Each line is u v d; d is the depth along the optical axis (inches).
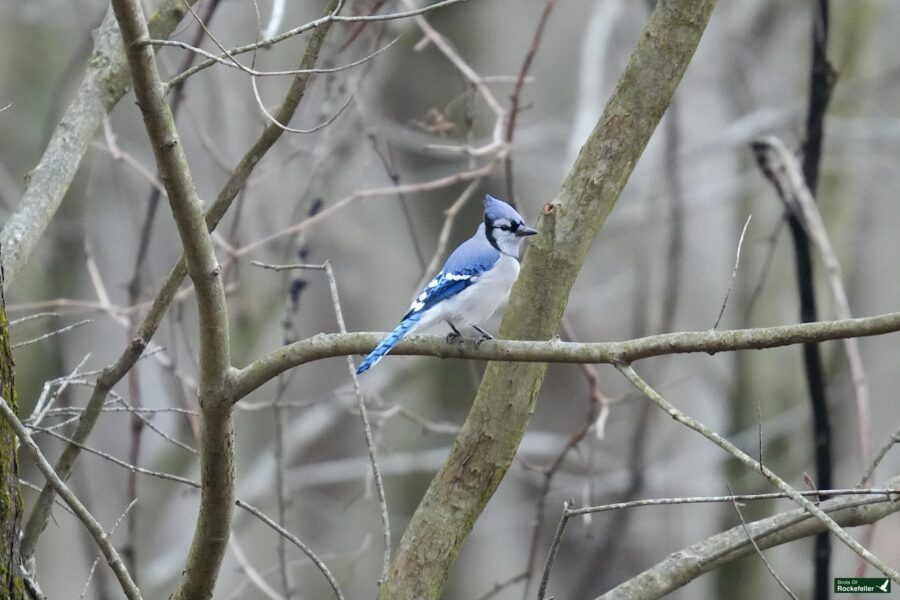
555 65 679.1
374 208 637.9
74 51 700.0
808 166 415.5
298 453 657.0
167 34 325.4
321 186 508.7
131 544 412.5
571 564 693.3
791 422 600.1
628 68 278.4
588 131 557.3
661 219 624.1
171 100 466.3
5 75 693.3
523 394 285.0
